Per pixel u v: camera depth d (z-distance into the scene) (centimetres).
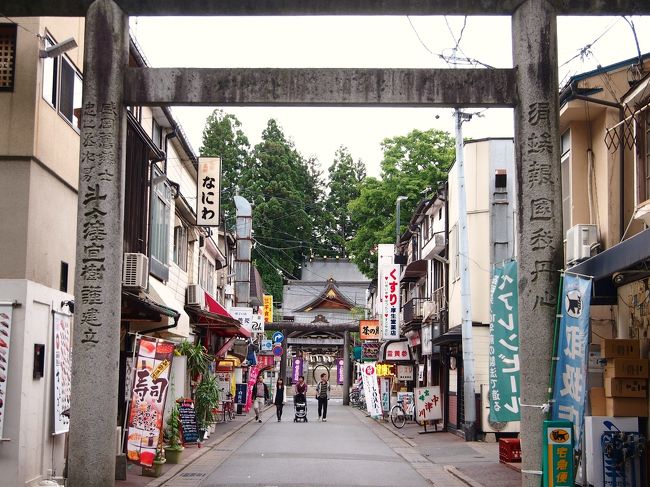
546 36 1311
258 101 1318
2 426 1295
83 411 1284
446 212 3269
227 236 4200
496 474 1780
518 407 1525
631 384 1358
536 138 1295
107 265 1298
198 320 3028
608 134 1533
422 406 3105
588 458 1374
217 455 2211
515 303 1550
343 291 8038
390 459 2183
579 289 1214
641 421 1373
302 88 1317
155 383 1641
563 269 1282
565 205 1742
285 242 6512
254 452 2309
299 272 8131
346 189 7325
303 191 6994
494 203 2775
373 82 1315
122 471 1545
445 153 5241
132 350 1930
